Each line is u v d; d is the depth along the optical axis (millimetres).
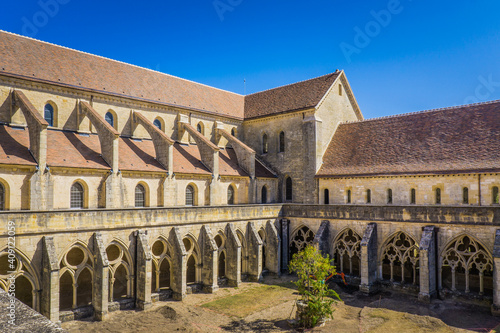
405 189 41844
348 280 40188
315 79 57250
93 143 41906
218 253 39469
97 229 30344
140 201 41031
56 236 28234
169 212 34969
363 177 44812
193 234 36906
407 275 42938
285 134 53750
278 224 45656
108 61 49500
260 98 62250
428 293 33594
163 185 41906
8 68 37906
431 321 28953
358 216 40031
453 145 41688
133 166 40344
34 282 27359
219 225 39281
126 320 29109
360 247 39719
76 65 44969
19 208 32875
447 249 34812
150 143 47875
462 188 38312
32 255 27172
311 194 49812
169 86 54031
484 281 38875
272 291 37531
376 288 38031
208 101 57250
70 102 42219
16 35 42312
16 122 38156
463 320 29469
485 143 39656
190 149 50906
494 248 30703
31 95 39375
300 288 30125
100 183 37750
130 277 32438
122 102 46406
